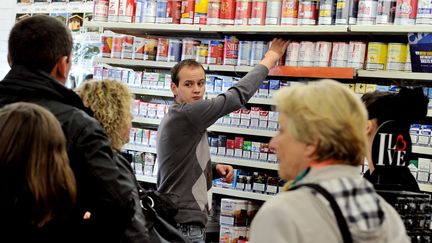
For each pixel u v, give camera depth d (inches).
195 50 194.4
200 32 198.2
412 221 103.3
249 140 194.5
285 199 72.1
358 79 180.9
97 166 100.3
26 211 87.8
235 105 153.1
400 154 111.6
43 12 283.1
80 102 106.6
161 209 136.6
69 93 104.7
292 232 70.0
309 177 73.9
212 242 196.9
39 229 89.0
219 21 186.7
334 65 171.0
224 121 188.4
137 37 207.0
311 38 185.2
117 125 115.6
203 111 148.6
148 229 127.3
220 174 163.3
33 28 104.3
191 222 149.5
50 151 88.4
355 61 167.8
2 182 87.5
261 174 185.2
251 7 182.2
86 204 101.7
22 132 87.5
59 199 89.0
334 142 72.9
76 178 100.7
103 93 115.8
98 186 100.4
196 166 152.2
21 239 88.6
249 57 184.7
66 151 97.4
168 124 151.4
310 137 73.4
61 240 91.9
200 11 190.7
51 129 89.0
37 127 88.1
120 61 206.8
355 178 74.0
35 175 86.8
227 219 185.3
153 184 207.9
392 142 110.2
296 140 74.5
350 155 74.1
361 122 74.8
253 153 185.0
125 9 201.9
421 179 160.6
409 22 159.6
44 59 104.3
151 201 134.1
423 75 158.6
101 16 205.5
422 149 160.6
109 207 101.4
